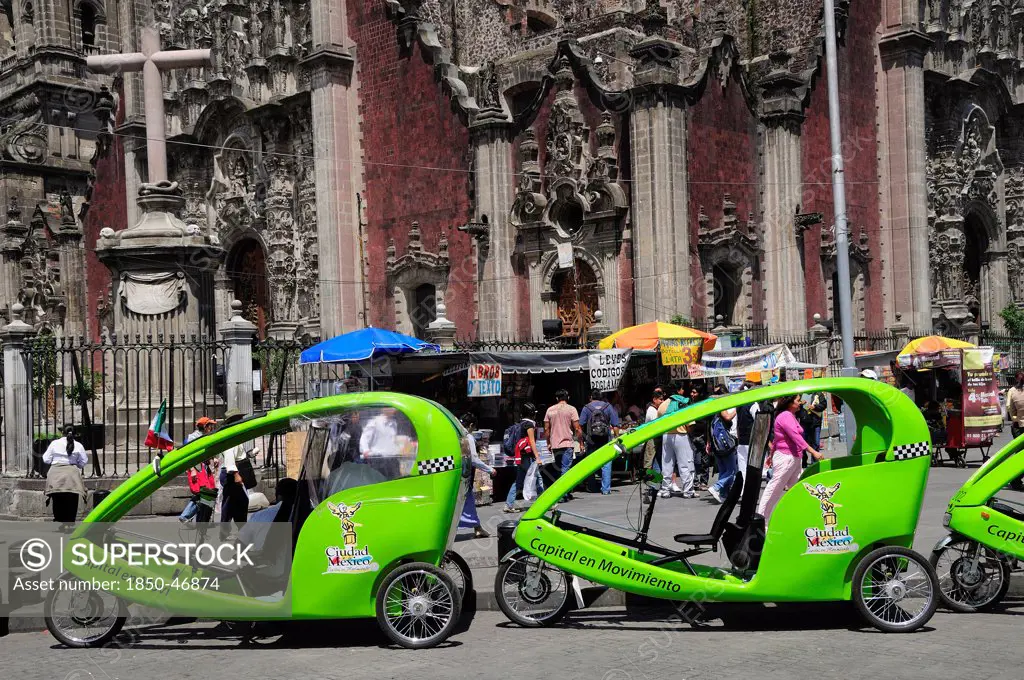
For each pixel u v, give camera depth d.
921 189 41.19
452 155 38.44
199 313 21.94
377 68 40.88
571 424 21.69
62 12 55.19
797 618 11.87
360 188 41.50
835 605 12.34
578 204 35.75
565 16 42.59
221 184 46.44
